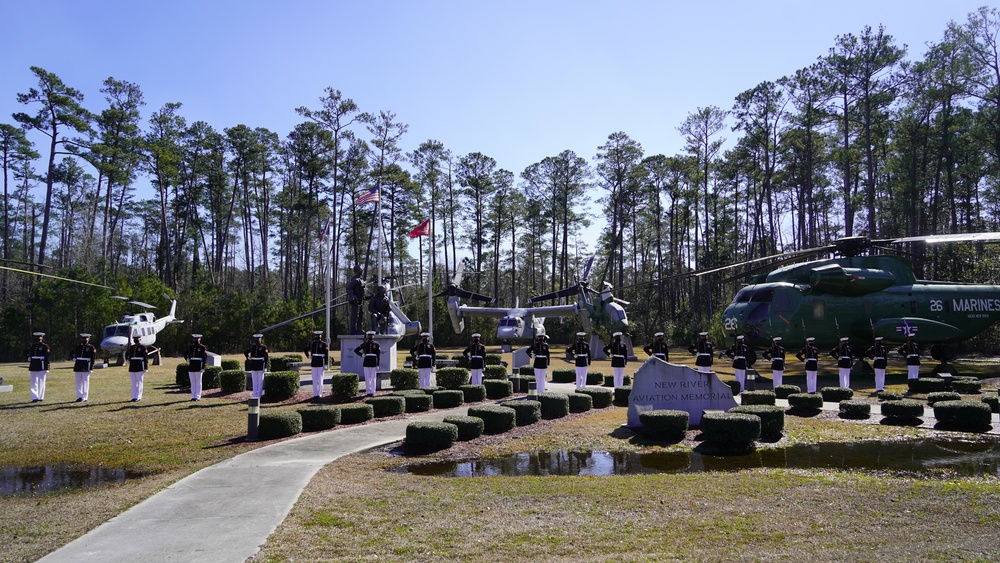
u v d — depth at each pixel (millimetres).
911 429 13539
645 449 11688
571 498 7879
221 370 20000
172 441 11875
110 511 7246
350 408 13820
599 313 34031
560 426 13766
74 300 38594
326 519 6848
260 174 65625
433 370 22469
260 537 6227
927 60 39719
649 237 74562
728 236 66375
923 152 44625
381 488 8406
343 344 21719
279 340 47656
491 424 12969
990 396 16016
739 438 11531
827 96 44062
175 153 57125
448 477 9406
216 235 69125
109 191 52250
